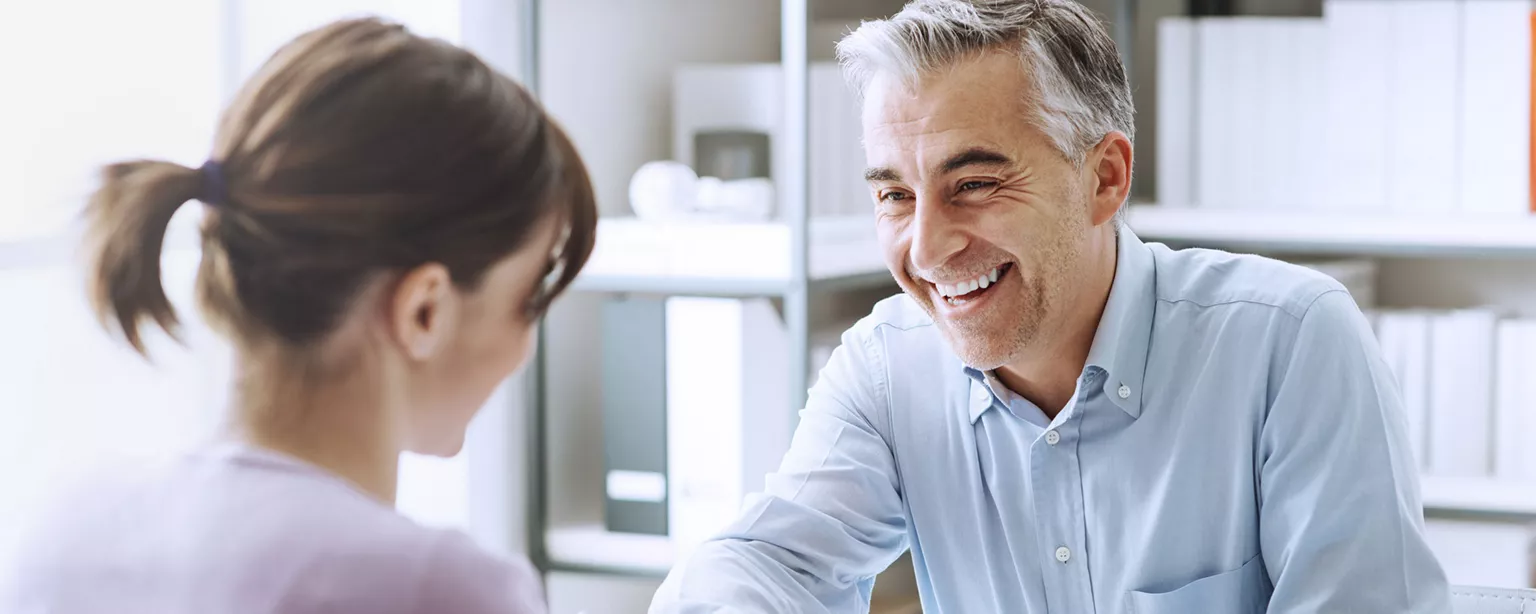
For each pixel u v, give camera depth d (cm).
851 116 245
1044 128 125
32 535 72
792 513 140
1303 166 256
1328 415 128
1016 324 131
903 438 148
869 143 130
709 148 245
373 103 69
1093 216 134
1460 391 250
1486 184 243
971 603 150
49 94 188
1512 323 247
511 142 72
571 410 252
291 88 69
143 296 71
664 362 227
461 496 227
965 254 127
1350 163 253
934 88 124
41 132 187
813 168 245
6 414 185
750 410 228
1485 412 249
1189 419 136
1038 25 126
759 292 217
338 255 68
